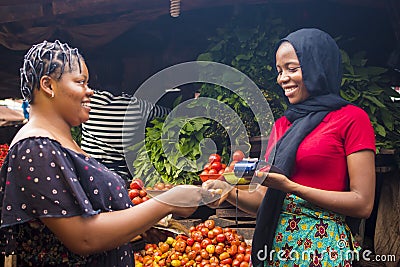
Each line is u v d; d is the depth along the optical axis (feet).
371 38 13.57
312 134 6.15
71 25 13.08
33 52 4.50
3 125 16.70
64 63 4.48
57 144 4.33
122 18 12.80
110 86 14.85
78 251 4.23
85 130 6.78
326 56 6.23
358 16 13.32
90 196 4.43
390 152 10.68
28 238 4.62
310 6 13.11
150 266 10.33
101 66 14.85
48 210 4.09
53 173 4.18
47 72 4.43
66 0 12.17
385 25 13.35
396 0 10.77
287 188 5.83
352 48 13.57
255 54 11.75
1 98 16.17
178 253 10.31
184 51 14.34
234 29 12.19
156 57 14.71
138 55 14.79
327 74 6.26
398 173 11.42
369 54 13.64
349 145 5.96
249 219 10.74
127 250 5.01
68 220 4.15
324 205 5.86
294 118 6.46
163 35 14.39
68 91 4.50
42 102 4.53
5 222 4.14
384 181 11.66
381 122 11.41
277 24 12.23
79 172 4.42
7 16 12.41
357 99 11.37
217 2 11.78
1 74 15.42
